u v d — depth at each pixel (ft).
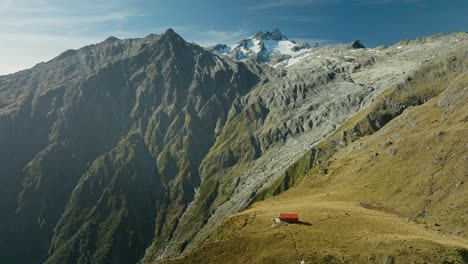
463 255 262.67
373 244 273.33
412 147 512.22
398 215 391.65
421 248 264.93
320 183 591.37
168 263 296.30
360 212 348.38
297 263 264.31
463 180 395.75
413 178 453.99
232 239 306.76
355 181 533.96
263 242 294.87
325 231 301.22
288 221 323.16
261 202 579.48
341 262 259.60
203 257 295.69
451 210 367.25
